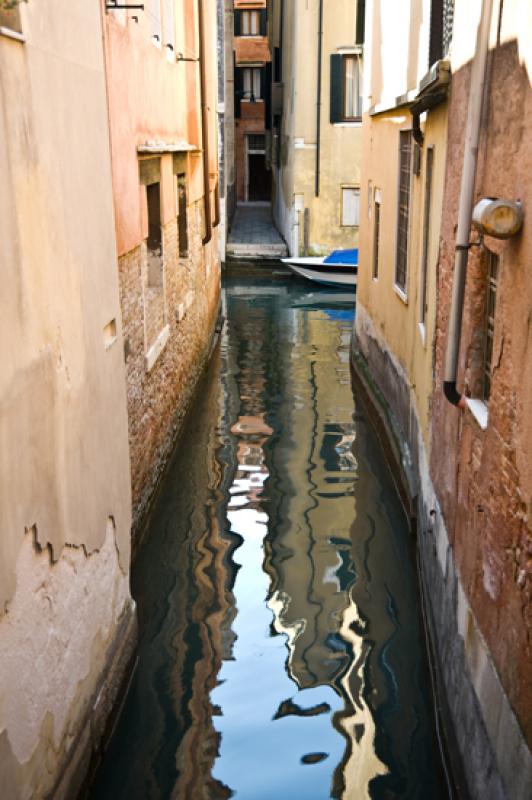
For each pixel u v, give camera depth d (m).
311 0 20.11
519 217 3.70
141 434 6.93
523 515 3.54
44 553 3.62
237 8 34.09
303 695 5.07
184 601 6.07
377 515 7.53
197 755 4.55
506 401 3.90
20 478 3.33
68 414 3.98
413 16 8.21
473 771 3.98
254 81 35.19
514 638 3.57
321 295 18.80
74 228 4.12
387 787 4.36
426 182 7.39
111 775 4.40
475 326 4.84
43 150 3.65
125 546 5.21
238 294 18.95
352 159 20.80
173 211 9.16
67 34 4.07
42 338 3.61
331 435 9.70
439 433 5.97
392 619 5.89
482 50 4.54
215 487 8.07
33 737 3.49
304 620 5.85
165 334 8.20
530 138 3.60
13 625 3.27
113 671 4.79
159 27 8.43
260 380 12.05
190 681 5.18
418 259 7.64
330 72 20.30
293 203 21.23
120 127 6.11
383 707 4.98
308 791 4.32
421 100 6.60
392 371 9.28
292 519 7.41
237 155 35.94
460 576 4.82
